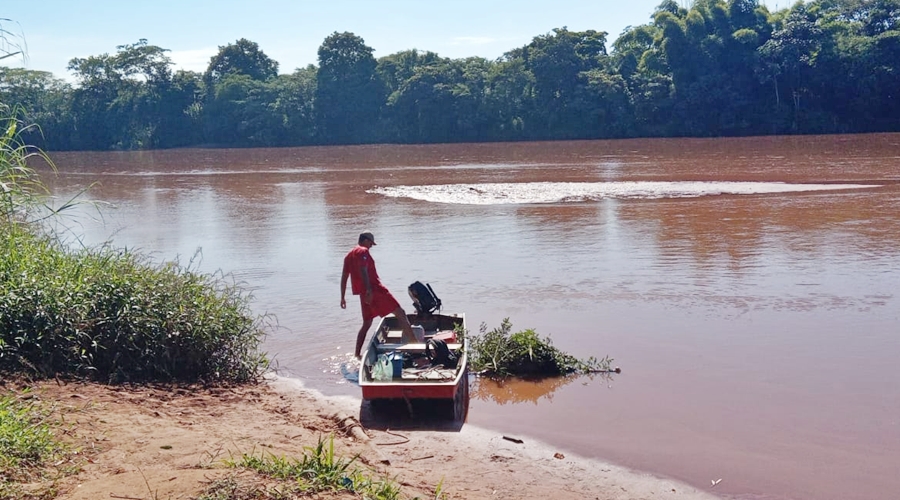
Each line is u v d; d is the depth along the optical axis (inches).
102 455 233.1
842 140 2269.9
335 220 879.1
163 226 869.8
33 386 293.4
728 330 415.5
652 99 3038.9
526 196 1048.2
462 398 333.4
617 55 3385.8
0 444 222.4
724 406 316.2
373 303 382.3
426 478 256.1
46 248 382.6
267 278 577.3
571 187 1141.7
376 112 3430.1
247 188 1331.2
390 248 683.4
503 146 2706.7
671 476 260.1
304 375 366.0
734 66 3011.8
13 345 309.9
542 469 266.4
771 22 3102.9
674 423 301.7
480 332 407.8
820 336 401.1
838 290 490.9
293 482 207.6
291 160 2219.5
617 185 1151.6
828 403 316.2
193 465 224.1
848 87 2881.4
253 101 3476.9
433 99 3203.7
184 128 3550.7
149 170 1910.7
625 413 312.8
